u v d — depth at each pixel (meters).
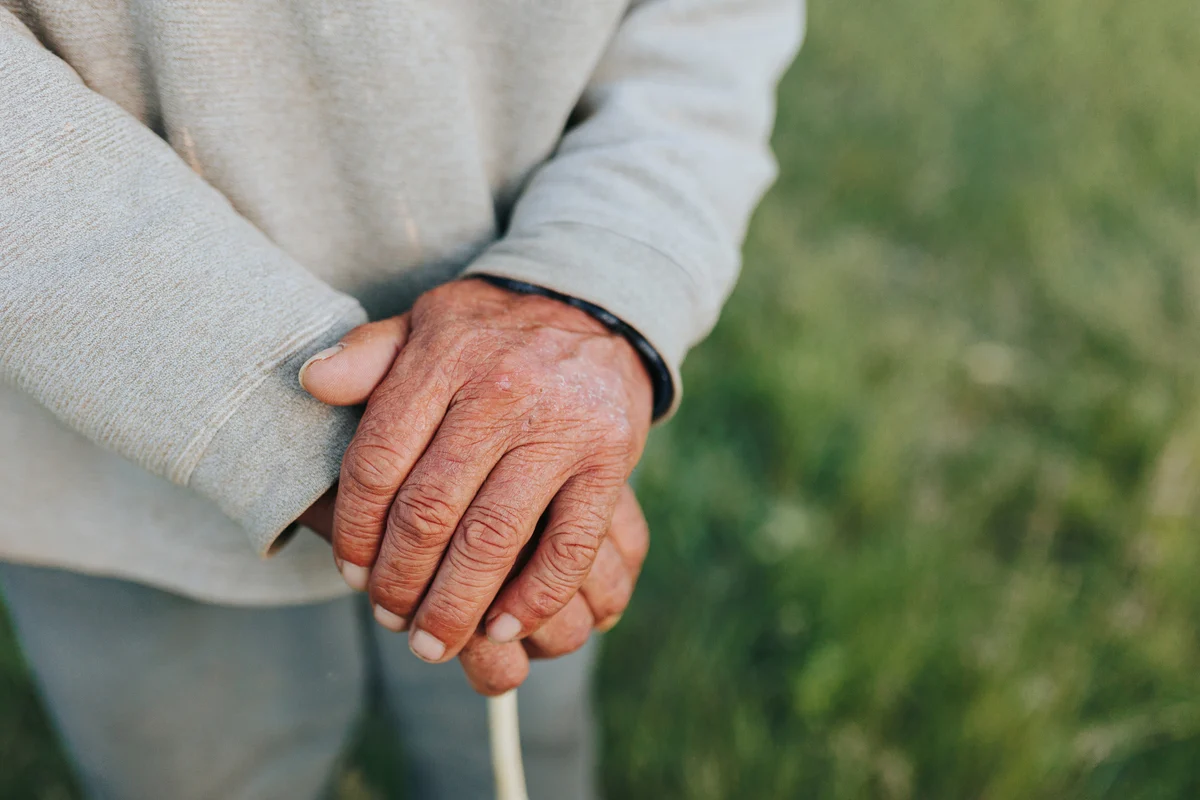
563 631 0.60
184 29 0.53
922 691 0.95
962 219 1.73
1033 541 1.15
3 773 0.94
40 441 0.58
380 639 0.74
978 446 1.28
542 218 0.59
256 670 0.70
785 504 1.18
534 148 0.63
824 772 0.92
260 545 0.53
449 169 0.58
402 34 0.55
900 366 1.37
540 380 0.54
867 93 2.11
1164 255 1.65
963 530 1.13
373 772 0.96
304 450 0.53
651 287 0.58
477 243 0.62
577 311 0.58
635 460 0.59
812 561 1.09
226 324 0.52
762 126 0.68
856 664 0.96
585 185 0.60
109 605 0.64
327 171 0.58
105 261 0.51
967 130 1.97
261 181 0.57
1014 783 0.88
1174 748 0.93
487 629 0.55
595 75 0.65
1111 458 1.24
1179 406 1.28
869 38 2.34
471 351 0.54
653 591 1.10
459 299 0.57
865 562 1.05
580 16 0.58
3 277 0.51
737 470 1.23
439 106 0.57
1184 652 1.00
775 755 0.93
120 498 0.60
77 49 0.54
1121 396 1.29
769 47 0.70
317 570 0.63
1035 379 1.38
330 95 0.56
